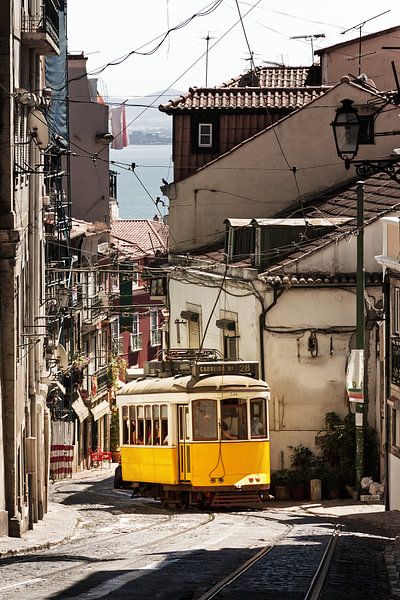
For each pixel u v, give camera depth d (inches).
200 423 2763.3
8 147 2129.7
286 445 3184.1
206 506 2802.7
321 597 1262.3
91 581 1369.3
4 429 2144.4
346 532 2214.6
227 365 2842.0
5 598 1205.1
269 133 3971.5
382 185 3624.5
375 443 3090.6
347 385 2871.6
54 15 2556.6
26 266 2464.3
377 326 3142.2
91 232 4761.3
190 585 1342.3
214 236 4020.7
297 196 3971.5
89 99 5255.9
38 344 2495.1
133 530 2293.3
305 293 3193.9
